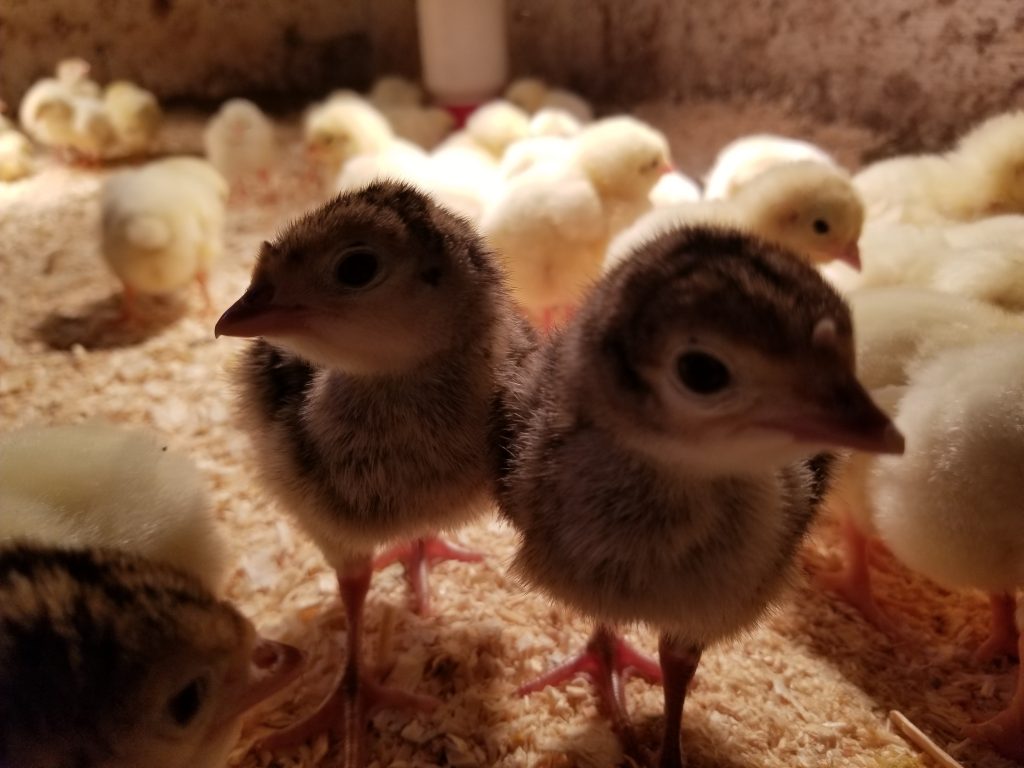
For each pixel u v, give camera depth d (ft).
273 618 0.50
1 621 0.30
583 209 0.71
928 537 0.44
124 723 0.31
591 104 1.37
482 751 0.42
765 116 1.15
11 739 0.30
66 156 1.25
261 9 1.52
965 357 0.45
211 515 0.46
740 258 0.29
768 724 0.43
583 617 0.38
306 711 0.45
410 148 0.98
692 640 0.36
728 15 1.19
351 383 0.39
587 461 0.33
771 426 0.27
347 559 0.43
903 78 0.99
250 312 0.35
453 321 0.38
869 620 0.51
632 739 0.42
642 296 0.29
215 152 1.11
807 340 0.27
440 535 0.56
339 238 0.36
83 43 1.45
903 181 0.77
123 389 0.72
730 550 0.33
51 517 0.39
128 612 0.31
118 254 0.79
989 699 0.46
